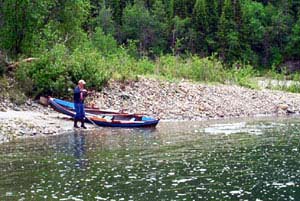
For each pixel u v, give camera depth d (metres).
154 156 19.39
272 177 16.11
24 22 35.59
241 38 109.12
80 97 26.89
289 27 118.31
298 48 113.88
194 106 34.59
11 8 35.22
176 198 13.72
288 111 37.34
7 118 26.22
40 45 36.00
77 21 42.88
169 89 36.59
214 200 13.59
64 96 31.77
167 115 32.31
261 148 21.38
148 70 43.16
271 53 114.81
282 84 49.31
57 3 41.09
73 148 21.00
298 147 21.58
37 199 13.51
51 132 25.14
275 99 40.47
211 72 44.66
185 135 25.05
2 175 16.17
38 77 31.30
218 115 33.78
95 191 14.32
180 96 35.81
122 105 32.62
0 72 31.89
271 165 17.92
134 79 36.59
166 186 14.93
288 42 115.50
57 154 19.61
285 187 14.89
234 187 14.88
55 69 31.59
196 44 110.25
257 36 116.38
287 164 18.09
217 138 24.12
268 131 26.72
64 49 34.59
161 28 115.88
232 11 110.62
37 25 36.88
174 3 121.25
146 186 14.93
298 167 17.58
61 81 31.47
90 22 90.88
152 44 113.44
